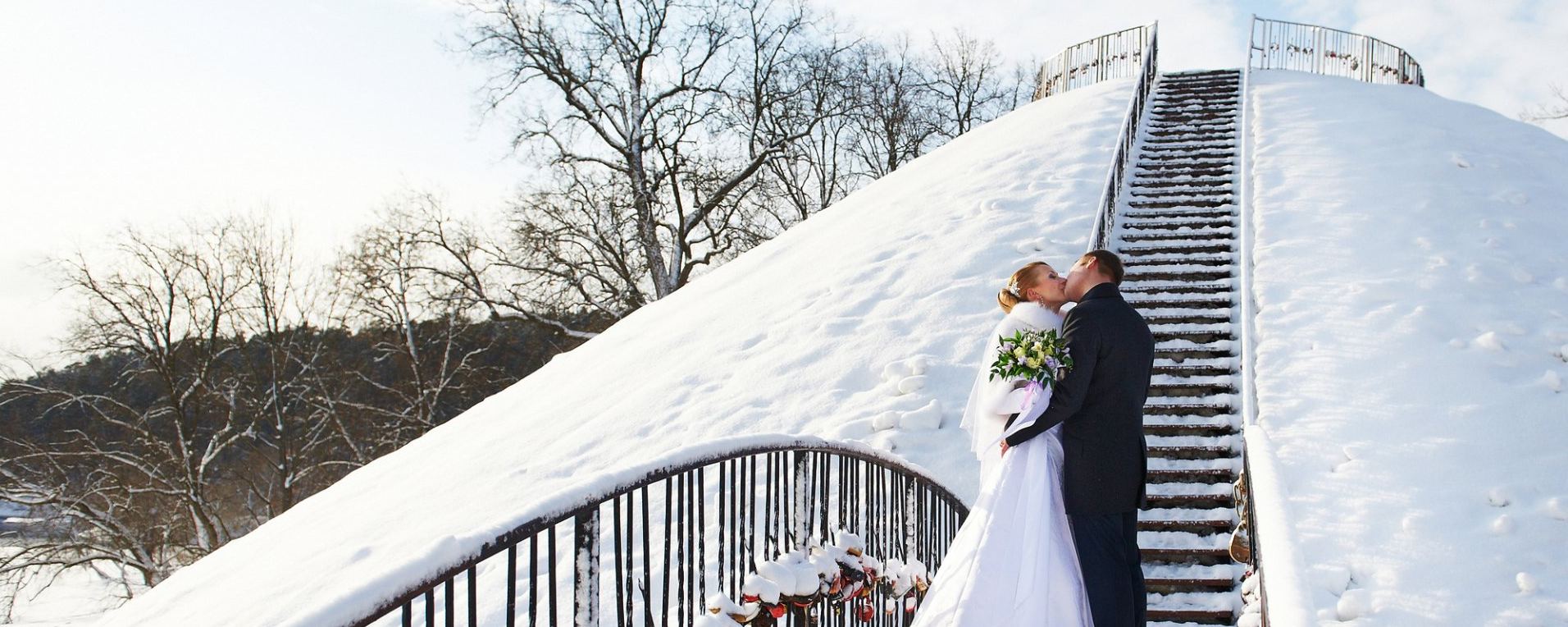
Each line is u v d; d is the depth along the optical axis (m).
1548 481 6.21
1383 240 10.66
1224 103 17.56
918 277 11.65
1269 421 7.52
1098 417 3.83
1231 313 9.55
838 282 12.14
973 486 7.54
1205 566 6.34
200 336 27.55
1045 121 18.19
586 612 2.52
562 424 10.09
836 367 9.71
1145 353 3.92
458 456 10.09
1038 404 3.79
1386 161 13.30
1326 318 9.06
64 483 25.50
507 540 2.15
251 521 29.05
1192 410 7.90
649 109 32.09
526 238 29.58
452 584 1.97
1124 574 3.76
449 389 31.36
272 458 30.36
